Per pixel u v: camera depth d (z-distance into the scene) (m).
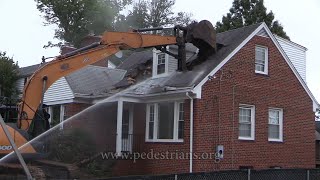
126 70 41.69
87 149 30.86
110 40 24.42
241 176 19.84
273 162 33.69
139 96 33.12
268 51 34.56
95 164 30.97
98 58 23.69
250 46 33.38
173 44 27.64
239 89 32.22
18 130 20.56
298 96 36.22
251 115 33.00
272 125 34.31
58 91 40.56
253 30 33.62
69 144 29.94
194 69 31.78
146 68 37.34
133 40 25.28
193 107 30.22
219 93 31.06
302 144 36.00
